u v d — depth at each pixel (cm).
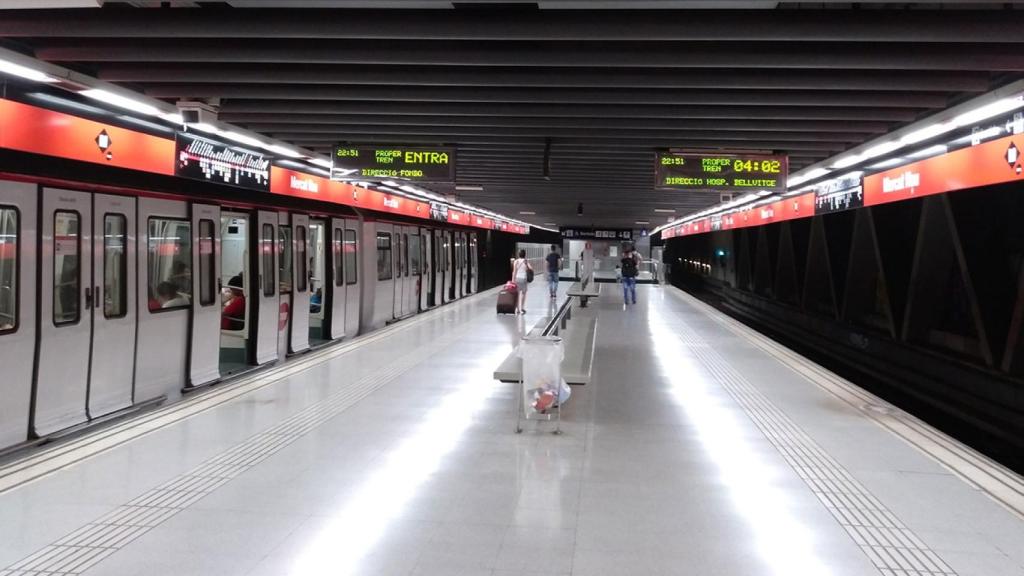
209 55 566
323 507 449
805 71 611
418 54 570
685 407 736
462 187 1542
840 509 452
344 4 440
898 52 541
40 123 623
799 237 2483
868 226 1709
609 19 495
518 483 497
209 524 421
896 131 791
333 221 1293
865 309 1839
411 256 1780
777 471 528
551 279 2072
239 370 990
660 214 2681
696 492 482
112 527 415
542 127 814
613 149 995
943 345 1439
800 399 777
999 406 1066
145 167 761
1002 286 1138
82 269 684
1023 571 367
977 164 783
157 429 625
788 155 1018
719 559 379
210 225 902
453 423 658
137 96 676
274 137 938
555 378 629
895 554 387
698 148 952
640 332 1404
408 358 1019
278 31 505
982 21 469
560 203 2105
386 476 509
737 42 553
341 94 696
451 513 441
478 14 500
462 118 812
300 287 1157
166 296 823
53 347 648
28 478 496
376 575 359
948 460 555
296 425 644
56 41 568
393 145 969
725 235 4056
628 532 414
